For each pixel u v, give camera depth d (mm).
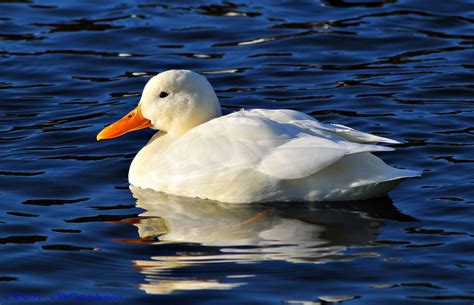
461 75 18500
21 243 12234
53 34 20797
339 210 13156
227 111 17109
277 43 20234
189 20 21469
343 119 16594
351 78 18578
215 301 10633
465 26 20953
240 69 19078
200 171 13539
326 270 11312
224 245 12070
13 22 21328
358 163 13266
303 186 13289
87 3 22359
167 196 13859
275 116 13727
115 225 12781
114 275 11352
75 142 15953
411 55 19641
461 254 11641
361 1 22344
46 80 18734
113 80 18750
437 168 14453
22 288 11070
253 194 13430
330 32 20672
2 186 14117
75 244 12188
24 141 15977
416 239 12125
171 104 14422
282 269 11344
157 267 11508
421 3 22172
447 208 13070
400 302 10523
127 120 14711
